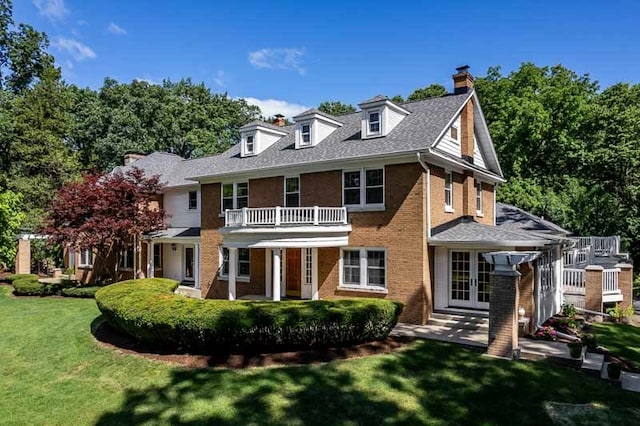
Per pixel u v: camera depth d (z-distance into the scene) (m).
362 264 17.14
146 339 11.81
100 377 10.30
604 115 31.44
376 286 16.81
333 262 17.91
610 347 13.38
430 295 15.96
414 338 12.99
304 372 9.85
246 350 11.02
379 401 8.53
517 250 14.72
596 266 18.28
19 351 12.81
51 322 16.23
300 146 20.16
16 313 18.31
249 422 7.72
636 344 13.91
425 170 15.73
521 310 13.50
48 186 34.16
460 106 18.11
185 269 27.31
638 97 32.84
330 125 20.55
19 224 29.86
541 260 15.30
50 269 33.28
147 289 14.18
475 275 15.63
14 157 34.66
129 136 46.78
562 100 31.69
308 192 18.73
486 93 35.53
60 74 47.28
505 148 31.61
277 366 10.24
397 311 12.20
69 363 11.47
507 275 11.11
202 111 53.41
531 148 32.72
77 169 39.44
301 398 8.62
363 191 17.12
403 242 15.99
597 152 30.69
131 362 10.94
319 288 18.25
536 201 29.36
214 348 11.02
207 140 50.62
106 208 22.00
